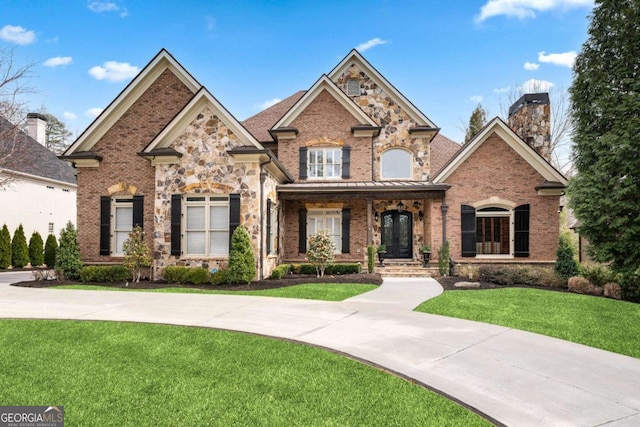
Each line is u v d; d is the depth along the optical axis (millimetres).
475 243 18219
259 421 4305
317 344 7129
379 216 20406
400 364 6156
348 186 17922
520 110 20094
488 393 5102
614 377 5691
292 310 10000
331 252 16781
